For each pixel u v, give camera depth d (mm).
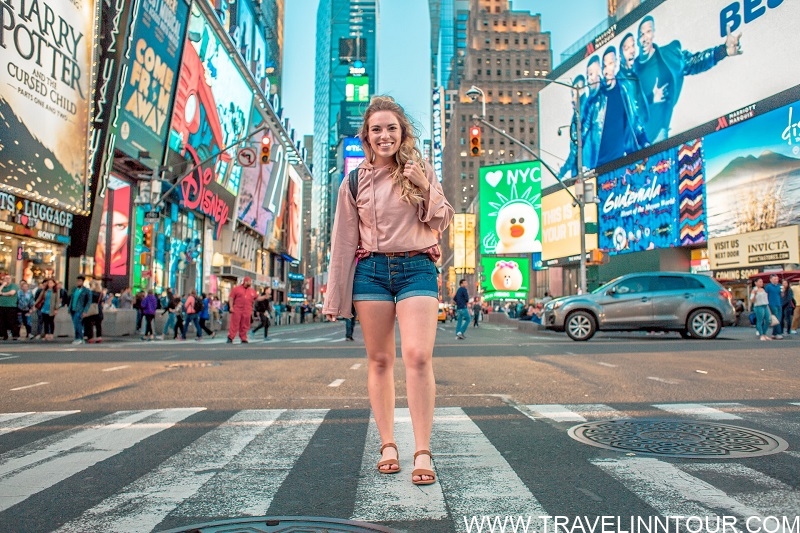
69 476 3484
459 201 132625
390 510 2816
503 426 4762
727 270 47531
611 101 63438
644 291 16391
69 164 25828
